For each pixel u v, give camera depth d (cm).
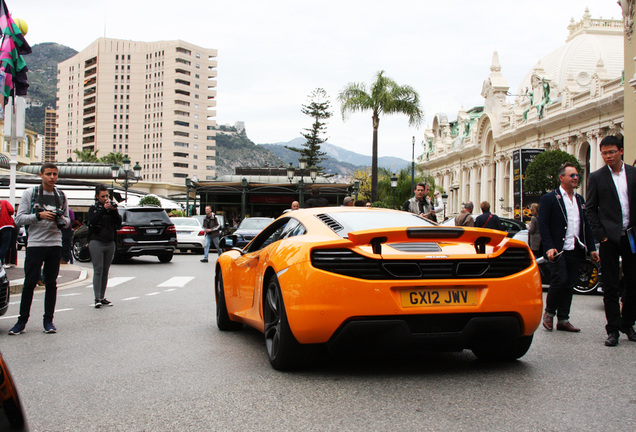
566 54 6694
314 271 430
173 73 15212
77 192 3738
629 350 559
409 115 3219
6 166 4878
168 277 1430
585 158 4872
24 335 653
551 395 399
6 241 1249
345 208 559
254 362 506
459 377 450
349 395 401
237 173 5106
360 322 421
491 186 6850
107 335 646
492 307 439
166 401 392
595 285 1109
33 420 355
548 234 676
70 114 16838
